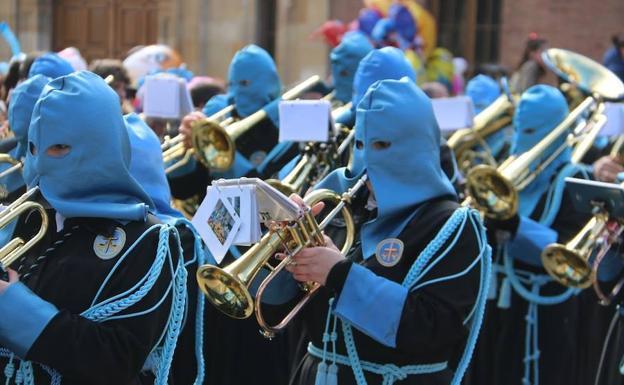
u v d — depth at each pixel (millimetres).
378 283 9281
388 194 9555
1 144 14164
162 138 17828
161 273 8617
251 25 36938
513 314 15906
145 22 39219
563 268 14516
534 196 16062
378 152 9555
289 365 14938
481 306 9758
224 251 8766
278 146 16516
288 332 15219
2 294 8211
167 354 8766
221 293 9016
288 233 9180
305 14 36031
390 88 9594
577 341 16516
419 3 37906
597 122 17156
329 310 9836
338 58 17156
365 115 9555
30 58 17000
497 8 37844
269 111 16891
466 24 38031
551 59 19359
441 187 9664
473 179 15164
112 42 39594
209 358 15109
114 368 8336
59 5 39812
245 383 15156
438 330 9297
